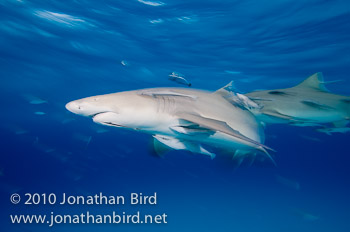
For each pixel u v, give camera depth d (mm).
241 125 4270
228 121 4047
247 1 12344
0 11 15742
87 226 13875
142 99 3340
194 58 20297
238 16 13836
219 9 13281
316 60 18656
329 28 14133
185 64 21906
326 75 21719
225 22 14578
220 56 19391
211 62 20750
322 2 11758
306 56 18078
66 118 14266
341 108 5129
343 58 17953
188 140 4066
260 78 23531
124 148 15516
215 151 4902
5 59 26234
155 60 21844
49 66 27609
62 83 36000
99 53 21812
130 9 14219
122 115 3207
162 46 18828
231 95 4391
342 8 12125
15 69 29844
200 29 15688
